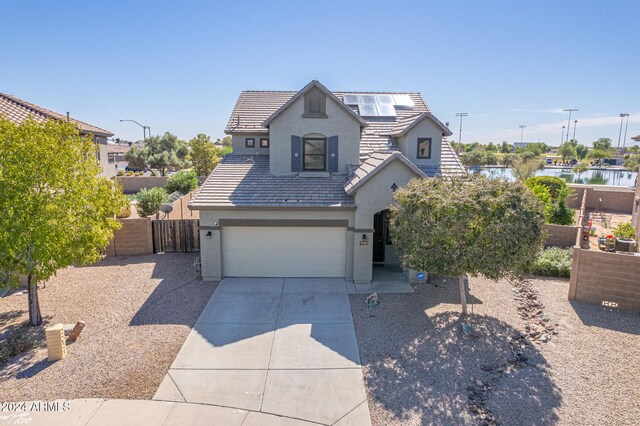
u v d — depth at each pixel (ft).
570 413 27.73
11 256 35.76
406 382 31.40
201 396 29.60
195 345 36.94
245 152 68.03
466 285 52.03
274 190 55.52
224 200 52.75
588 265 45.16
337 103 59.82
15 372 32.45
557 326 40.14
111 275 56.08
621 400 28.94
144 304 46.16
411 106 75.87
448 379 31.71
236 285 51.98
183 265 60.64
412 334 38.91
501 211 36.35
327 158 60.75
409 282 53.16
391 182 51.13
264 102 74.28
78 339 37.91
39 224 35.53
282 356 35.17
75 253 39.22
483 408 28.37
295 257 54.60
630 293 43.21
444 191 38.65
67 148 38.34
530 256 37.06
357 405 28.73
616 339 37.45
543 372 32.48
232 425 26.63
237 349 36.29
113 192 42.68
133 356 34.96
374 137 67.67
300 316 43.09
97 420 26.94
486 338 37.99
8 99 88.33
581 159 365.40
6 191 35.04
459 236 37.06
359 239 52.06
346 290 50.52
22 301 47.06
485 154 301.84
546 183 107.86
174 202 86.48
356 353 35.65
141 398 29.32
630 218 98.58
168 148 217.77
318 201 52.70
